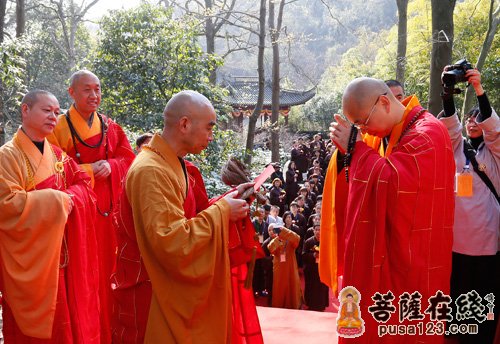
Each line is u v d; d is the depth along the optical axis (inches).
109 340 169.9
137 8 465.4
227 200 118.2
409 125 125.4
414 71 896.9
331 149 768.9
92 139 175.0
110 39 463.2
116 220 121.6
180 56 462.3
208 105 120.2
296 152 898.1
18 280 137.3
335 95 1652.3
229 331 118.4
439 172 118.5
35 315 137.6
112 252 173.5
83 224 150.2
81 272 147.9
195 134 118.8
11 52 393.1
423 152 117.9
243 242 124.3
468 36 883.4
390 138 127.3
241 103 1386.6
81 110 174.6
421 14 1096.8
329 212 138.5
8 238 138.4
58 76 1184.2
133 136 455.2
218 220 114.3
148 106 461.4
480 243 153.6
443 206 119.5
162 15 473.4
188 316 112.1
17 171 143.7
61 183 152.4
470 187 148.6
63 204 140.6
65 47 1268.5
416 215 116.5
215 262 114.3
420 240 117.3
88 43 1331.2
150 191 111.7
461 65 144.2
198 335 113.7
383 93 124.0
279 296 322.3
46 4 1309.1
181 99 119.1
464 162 152.4
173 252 108.7
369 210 118.6
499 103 753.0
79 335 145.4
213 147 466.9
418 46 952.9
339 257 134.3
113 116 469.4
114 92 468.4
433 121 123.3
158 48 453.7
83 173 158.9
